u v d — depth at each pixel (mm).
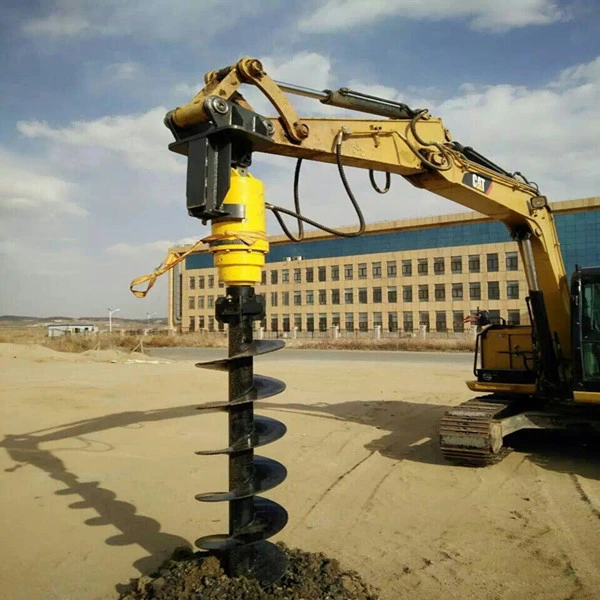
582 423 8094
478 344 9305
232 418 4051
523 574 4699
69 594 4398
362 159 5695
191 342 49469
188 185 3920
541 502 6461
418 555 5086
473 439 7621
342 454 8758
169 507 6352
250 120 4086
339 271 61094
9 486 7129
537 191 8531
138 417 11922
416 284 56406
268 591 3881
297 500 6594
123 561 4957
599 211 49125
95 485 7172
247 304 4047
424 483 7234
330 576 4176
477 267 53281
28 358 25219
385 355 33312
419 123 6488
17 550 5215
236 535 3973
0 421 11383
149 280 4074
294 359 29719
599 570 4750
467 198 7480
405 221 57719
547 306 8641
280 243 65438
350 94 5742
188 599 3803
